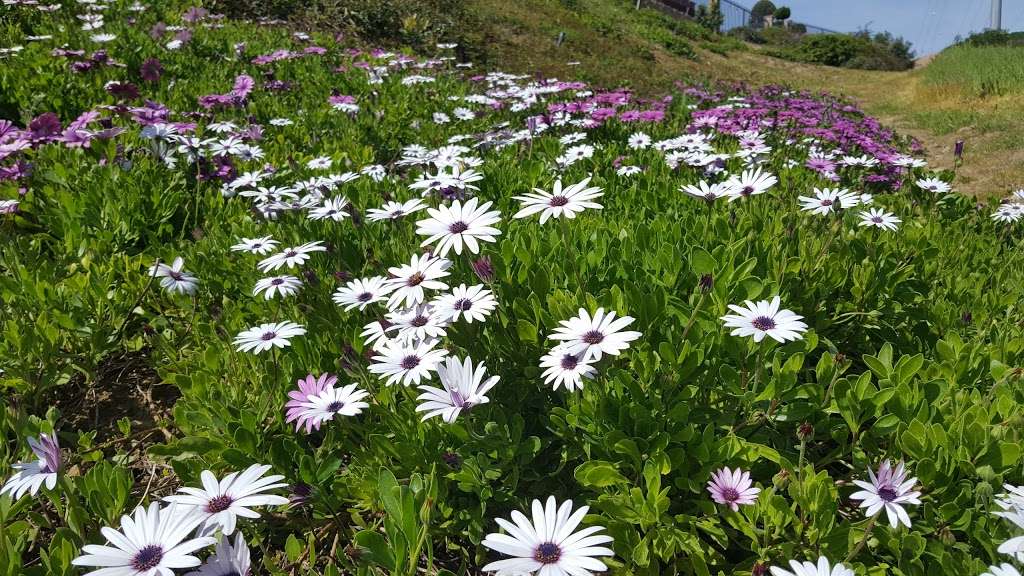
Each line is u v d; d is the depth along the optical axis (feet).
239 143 15.39
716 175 15.23
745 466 6.93
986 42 102.83
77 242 11.73
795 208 12.67
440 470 7.16
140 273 11.41
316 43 35.22
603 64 56.90
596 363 7.20
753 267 8.74
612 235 10.88
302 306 9.42
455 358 6.64
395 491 6.01
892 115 54.34
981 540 5.78
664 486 7.30
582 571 4.60
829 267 10.01
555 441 8.00
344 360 7.54
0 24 25.96
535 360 8.05
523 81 33.83
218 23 34.27
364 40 42.19
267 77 26.63
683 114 26.45
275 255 9.71
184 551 4.76
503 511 7.32
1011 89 52.70
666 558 6.19
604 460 7.16
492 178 14.70
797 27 204.85
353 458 7.93
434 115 22.54
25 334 8.91
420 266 7.77
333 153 17.44
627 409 7.18
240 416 7.67
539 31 59.11
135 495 8.06
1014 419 6.51
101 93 19.67
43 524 7.18
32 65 20.70
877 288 10.16
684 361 7.39
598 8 90.58
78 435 8.98
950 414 7.28
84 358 9.68
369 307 9.02
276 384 8.01
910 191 17.38
